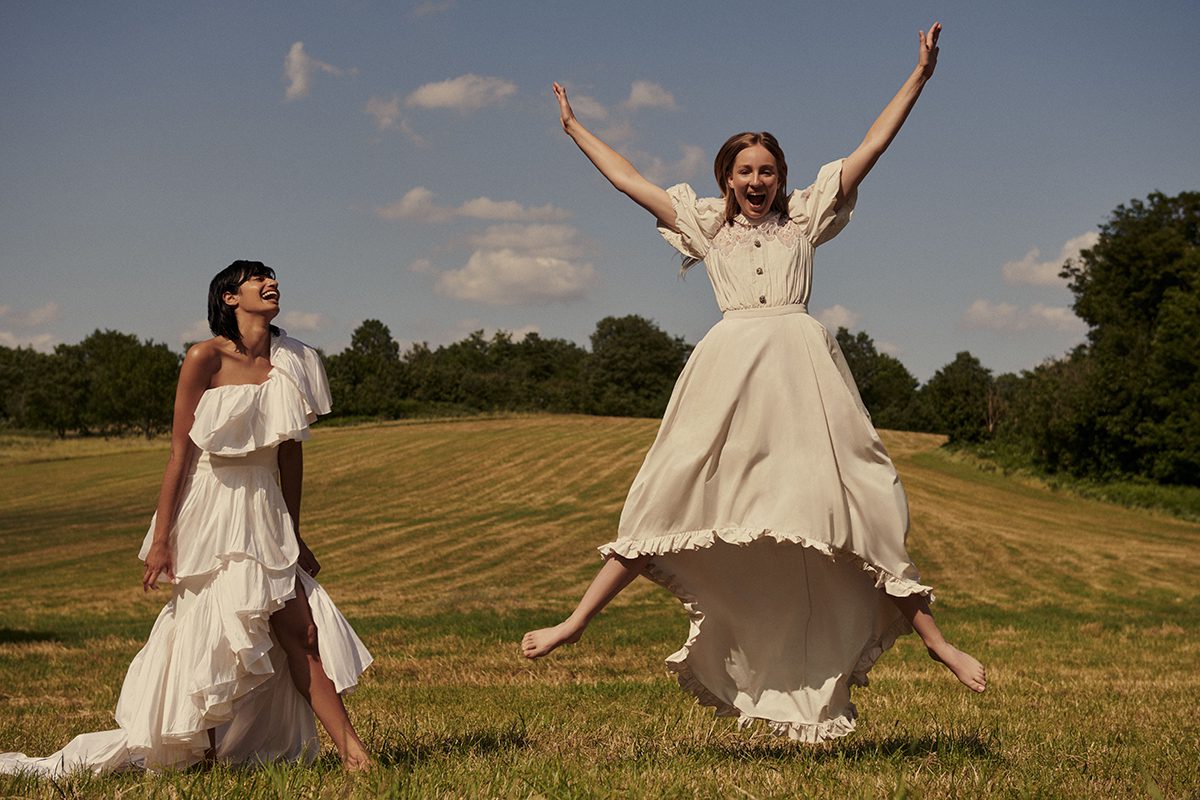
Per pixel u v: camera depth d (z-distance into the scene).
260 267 4.03
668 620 16.94
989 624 16.72
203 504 3.83
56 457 66.75
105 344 116.56
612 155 4.00
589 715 5.83
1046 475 53.59
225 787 3.13
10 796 3.27
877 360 134.12
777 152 3.75
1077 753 4.29
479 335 166.12
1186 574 27.86
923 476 51.22
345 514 40.62
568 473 48.56
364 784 3.14
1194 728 5.64
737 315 3.68
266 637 3.81
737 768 3.53
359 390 96.31
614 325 127.44
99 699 8.34
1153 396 52.25
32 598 23.67
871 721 5.58
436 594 23.05
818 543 3.41
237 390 3.85
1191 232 75.19
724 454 3.57
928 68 3.69
